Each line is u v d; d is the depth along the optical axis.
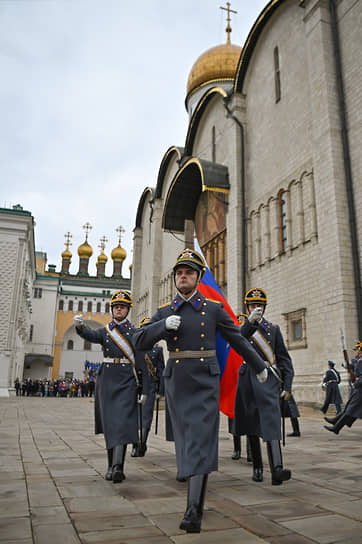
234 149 24.36
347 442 7.71
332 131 16.78
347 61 17.17
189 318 3.64
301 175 19.12
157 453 6.70
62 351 61.72
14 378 40.03
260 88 23.58
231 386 5.70
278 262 20.23
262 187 22.39
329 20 18.25
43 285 59.97
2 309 34.69
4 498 3.86
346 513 3.40
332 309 15.58
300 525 3.11
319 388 16.14
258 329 5.14
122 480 4.61
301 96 19.77
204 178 24.30
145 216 45.88
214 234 27.28
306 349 17.55
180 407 3.43
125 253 80.31
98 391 5.11
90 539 2.81
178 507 3.59
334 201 16.06
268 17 22.64
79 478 4.74
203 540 2.80
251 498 3.88
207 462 3.16
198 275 3.80
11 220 36.25
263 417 4.65
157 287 39.44
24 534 2.90
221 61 39.47
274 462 4.43
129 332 5.19
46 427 10.62
